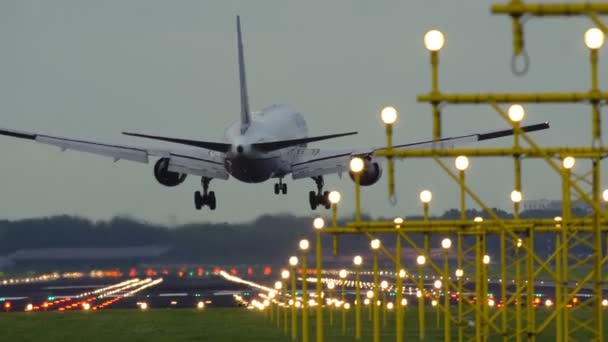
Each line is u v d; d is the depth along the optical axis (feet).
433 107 320.09
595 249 401.08
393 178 361.51
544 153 353.72
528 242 479.00
